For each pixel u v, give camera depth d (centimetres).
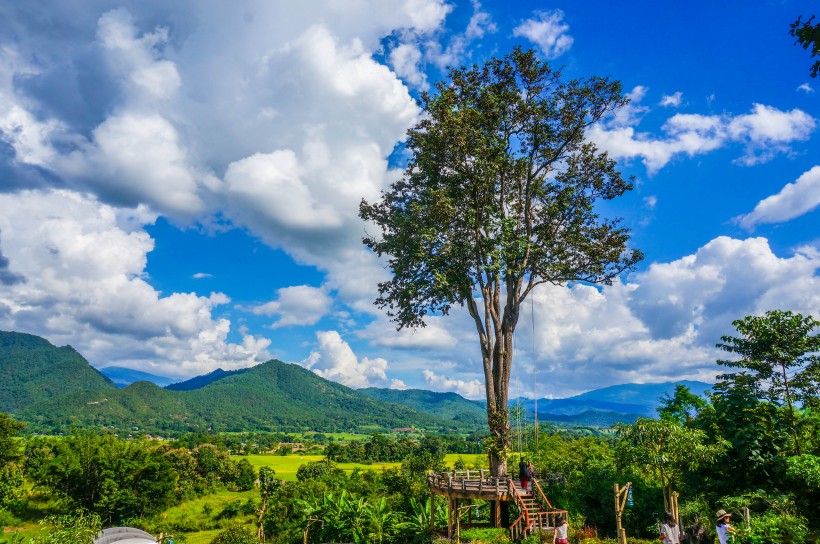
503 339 3045
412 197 3375
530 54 2980
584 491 2706
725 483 2114
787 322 2170
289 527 5053
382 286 3353
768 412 2148
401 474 5909
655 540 2112
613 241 3103
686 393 2739
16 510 6288
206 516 7362
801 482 1892
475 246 3073
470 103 3039
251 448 17688
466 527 2984
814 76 1014
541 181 3253
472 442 14262
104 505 6481
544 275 3206
